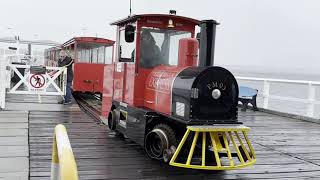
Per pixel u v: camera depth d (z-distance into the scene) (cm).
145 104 623
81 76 1438
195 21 626
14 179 435
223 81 505
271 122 996
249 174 512
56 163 257
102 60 1473
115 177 468
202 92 495
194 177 486
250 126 915
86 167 504
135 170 502
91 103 1360
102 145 630
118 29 719
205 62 517
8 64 1157
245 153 507
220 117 506
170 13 639
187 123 482
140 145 602
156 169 511
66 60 1143
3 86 934
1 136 644
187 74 518
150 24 620
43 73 1127
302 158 614
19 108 969
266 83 1246
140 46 619
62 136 230
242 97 1228
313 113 1076
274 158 608
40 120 820
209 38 516
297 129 898
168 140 515
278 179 494
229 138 527
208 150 503
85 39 1438
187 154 514
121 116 691
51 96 1298
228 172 517
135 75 621
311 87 1078
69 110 987
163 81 568
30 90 1120
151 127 569
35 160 517
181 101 511
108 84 788
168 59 637
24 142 608
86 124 805
